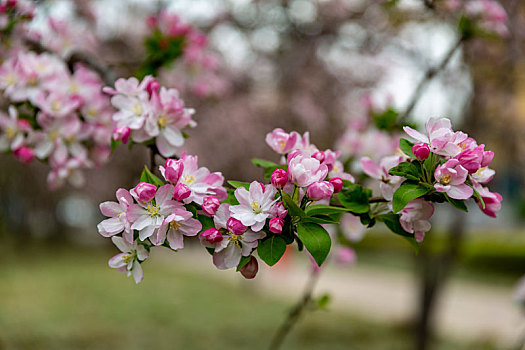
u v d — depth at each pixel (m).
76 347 5.73
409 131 1.10
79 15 4.49
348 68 5.86
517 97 5.00
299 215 1.04
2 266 11.98
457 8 2.65
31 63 1.95
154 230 1.05
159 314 7.60
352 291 10.21
